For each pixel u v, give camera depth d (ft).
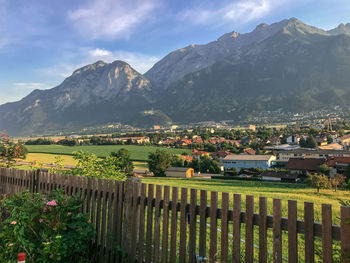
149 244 14.25
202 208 12.42
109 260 15.72
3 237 16.12
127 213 15.12
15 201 16.81
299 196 97.25
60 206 15.97
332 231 9.48
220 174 286.66
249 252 11.03
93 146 524.11
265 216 10.77
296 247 10.02
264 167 304.50
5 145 35.63
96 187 16.98
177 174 252.42
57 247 14.08
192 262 12.56
